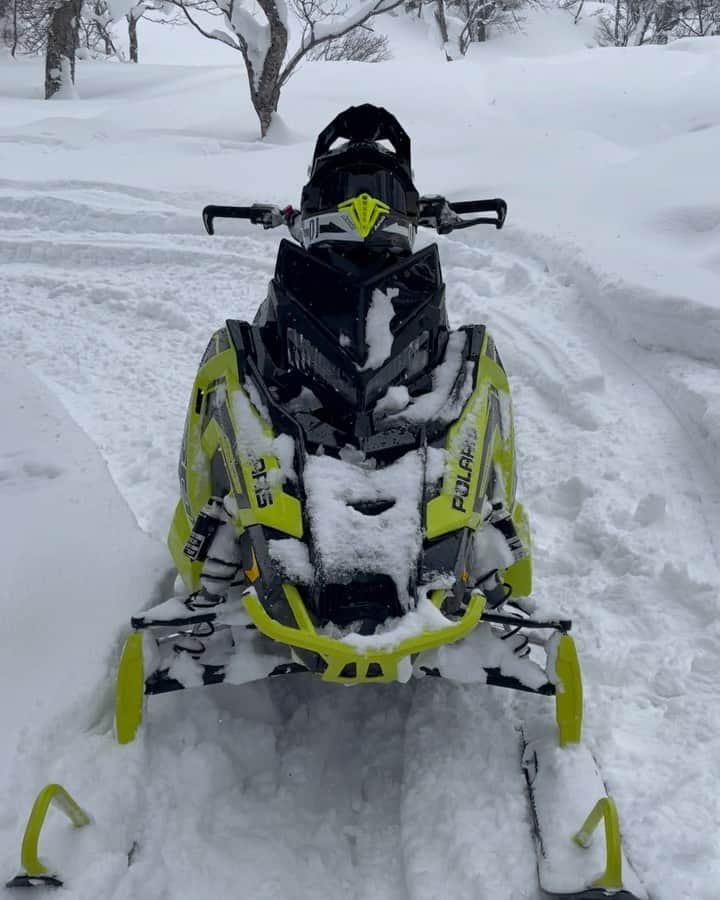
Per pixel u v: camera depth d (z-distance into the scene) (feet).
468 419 9.03
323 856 8.13
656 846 7.64
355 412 8.69
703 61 56.03
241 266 24.76
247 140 42.34
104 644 9.66
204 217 11.48
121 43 130.41
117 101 57.72
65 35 61.00
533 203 26.14
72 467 14.07
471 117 45.55
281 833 8.31
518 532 10.27
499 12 128.26
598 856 7.30
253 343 9.66
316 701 9.89
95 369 18.84
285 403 9.00
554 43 131.75
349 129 10.99
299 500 8.16
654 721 9.25
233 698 9.55
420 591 7.64
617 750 8.85
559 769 8.21
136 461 15.11
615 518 12.71
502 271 22.49
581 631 10.74
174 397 17.56
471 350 9.83
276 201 28.78
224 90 55.36
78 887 7.04
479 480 8.61
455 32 132.05
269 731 9.32
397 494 8.12
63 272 24.56
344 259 9.40
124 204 29.40
